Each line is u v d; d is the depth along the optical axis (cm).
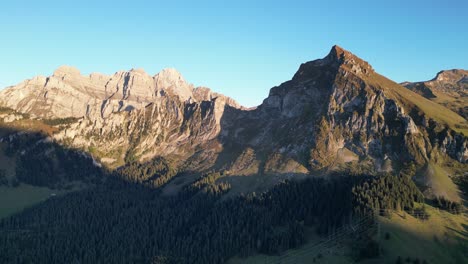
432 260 19588
